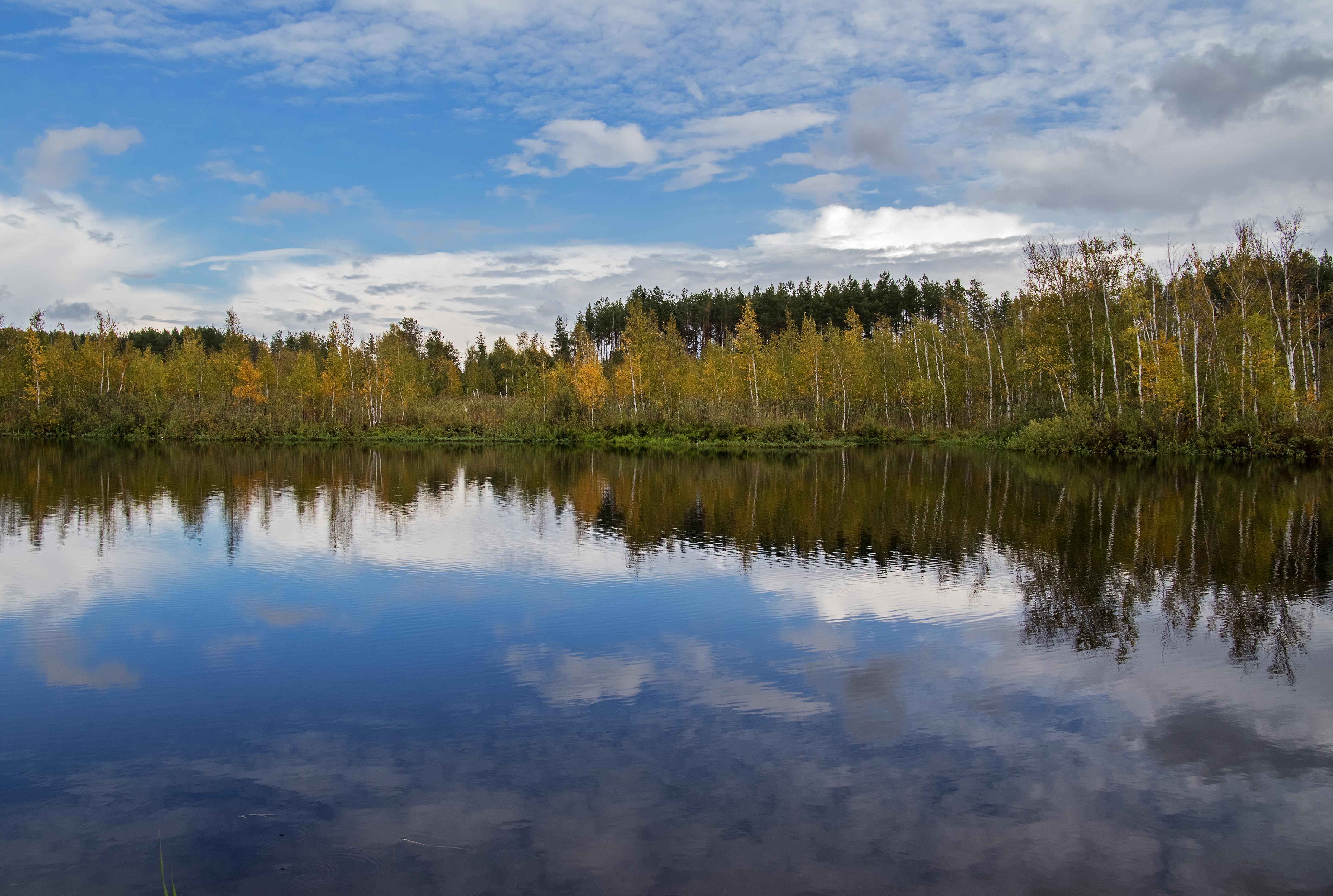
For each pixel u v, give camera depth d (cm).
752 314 6812
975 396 6819
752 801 678
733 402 6644
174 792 701
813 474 3528
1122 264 4844
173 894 560
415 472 3559
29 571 1529
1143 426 4422
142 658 1044
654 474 3528
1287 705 873
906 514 2253
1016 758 755
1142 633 1127
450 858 598
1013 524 2064
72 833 638
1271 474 3300
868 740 792
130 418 5941
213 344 12638
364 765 747
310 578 1476
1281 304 4603
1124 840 622
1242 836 629
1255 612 1229
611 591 1381
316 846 616
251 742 798
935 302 10406
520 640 1112
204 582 1446
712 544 1802
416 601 1313
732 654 1051
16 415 6194
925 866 587
